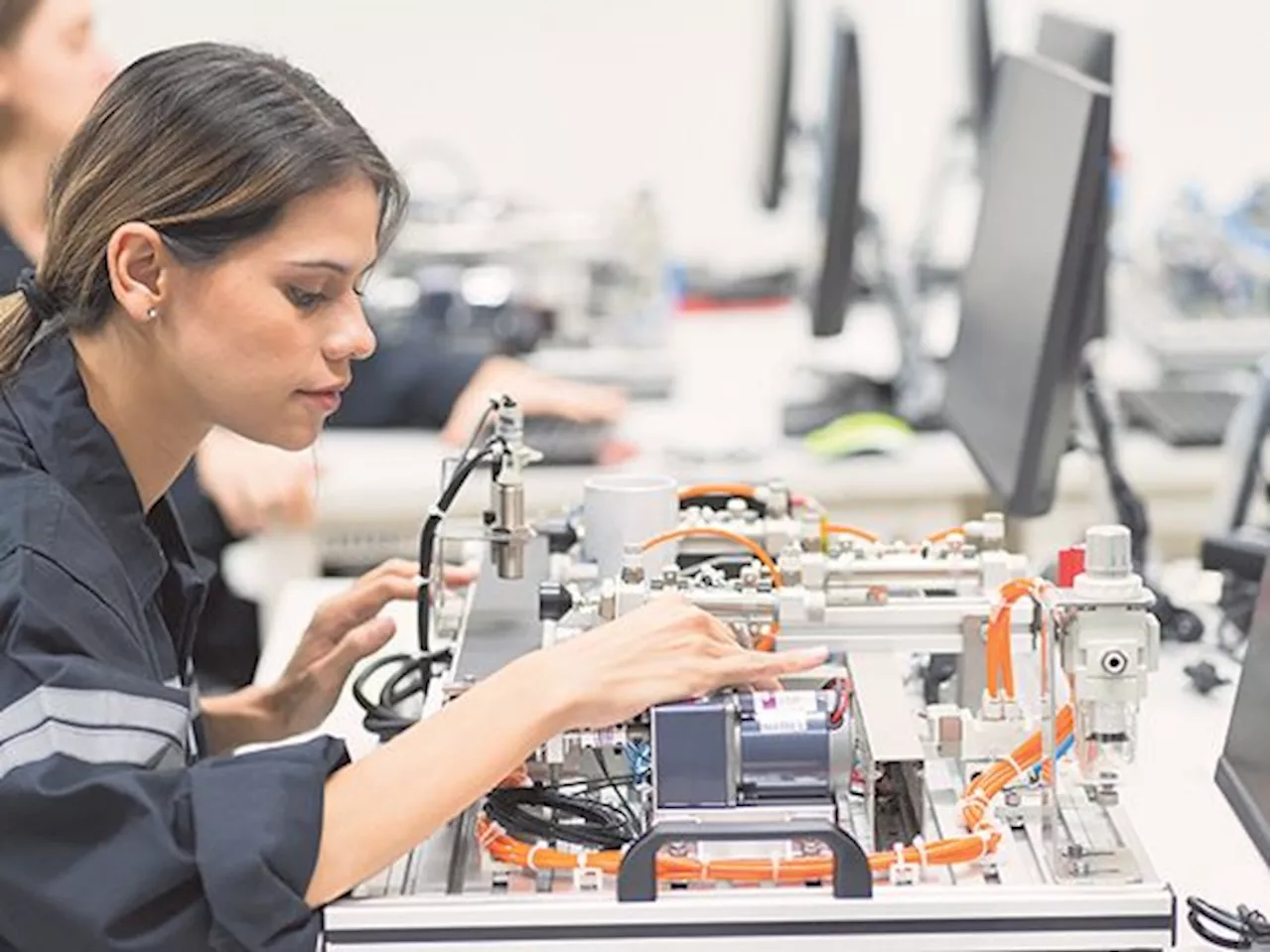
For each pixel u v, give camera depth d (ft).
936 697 8.32
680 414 15.55
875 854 6.89
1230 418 14.88
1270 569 8.17
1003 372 10.30
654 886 6.61
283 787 6.59
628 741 7.34
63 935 6.46
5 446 7.34
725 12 19.29
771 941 6.59
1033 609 7.55
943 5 19.36
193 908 6.49
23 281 7.83
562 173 19.56
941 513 14.39
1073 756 7.26
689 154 19.61
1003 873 6.81
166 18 19.06
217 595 13.19
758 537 8.50
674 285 18.37
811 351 17.10
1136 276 17.06
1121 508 11.47
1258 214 16.96
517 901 6.63
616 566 8.54
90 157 7.19
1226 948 7.05
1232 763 8.24
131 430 7.56
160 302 7.09
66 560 7.00
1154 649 6.93
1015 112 11.03
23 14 11.41
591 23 19.33
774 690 7.14
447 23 19.26
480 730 6.80
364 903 6.63
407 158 19.44
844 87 14.25
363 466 14.44
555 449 14.08
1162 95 19.24
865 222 17.19
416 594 8.93
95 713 6.67
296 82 7.17
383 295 16.60
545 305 16.90
